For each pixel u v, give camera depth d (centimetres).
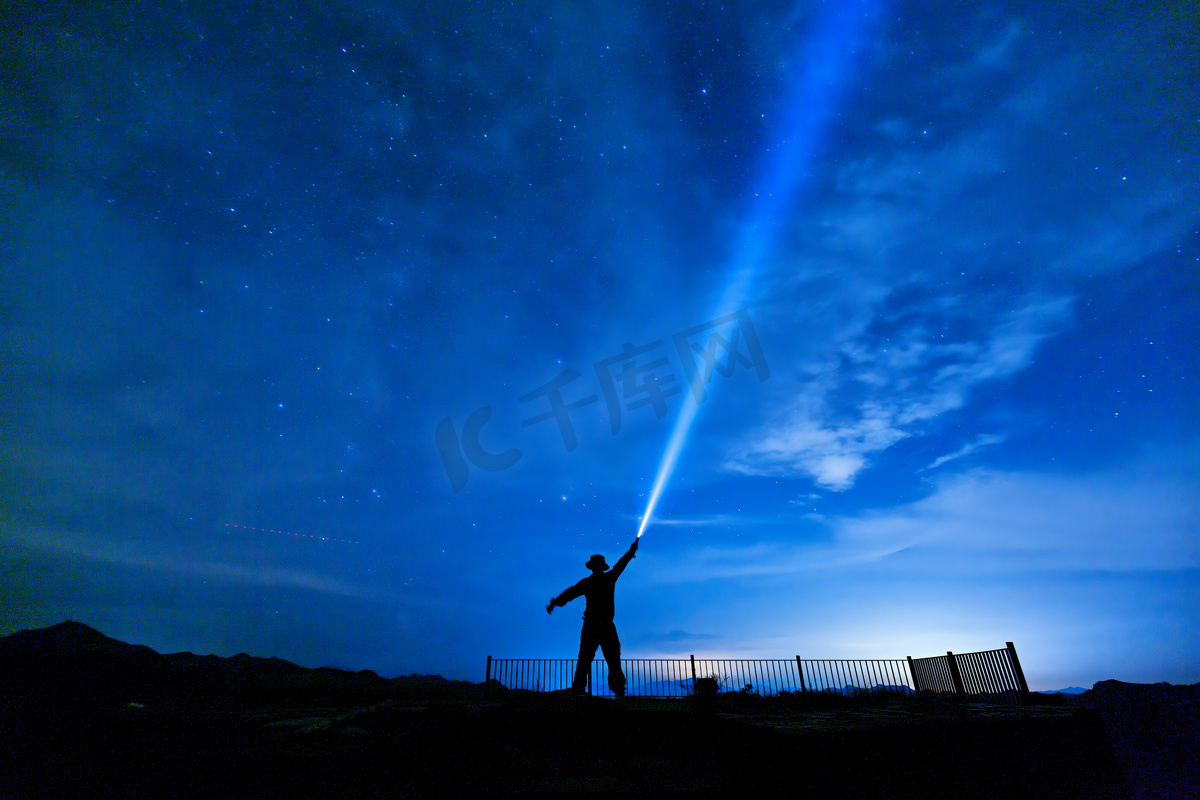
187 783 350
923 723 485
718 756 480
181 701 564
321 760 359
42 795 346
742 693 781
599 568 716
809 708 662
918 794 441
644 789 394
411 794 363
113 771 358
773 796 397
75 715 430
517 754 455
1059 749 523
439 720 467
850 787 419
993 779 472
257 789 346
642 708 528
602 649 670
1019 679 750
